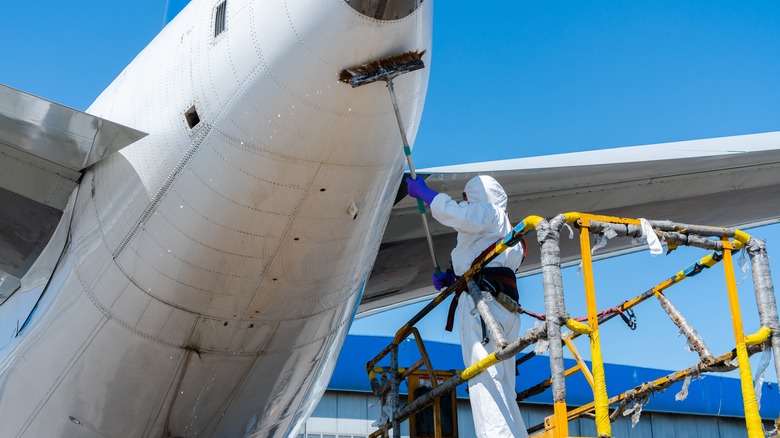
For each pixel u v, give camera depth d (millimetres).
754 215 10703
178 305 5891
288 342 6328
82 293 6305
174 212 5574
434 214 5402
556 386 3764
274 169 5195
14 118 6012
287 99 4977
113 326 6145
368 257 6148
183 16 6016
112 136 5840
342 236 5637
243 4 5199
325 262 5762
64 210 6871
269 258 5609
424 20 4824
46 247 7129
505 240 4574
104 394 6457
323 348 6684
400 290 10609
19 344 6930
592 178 9219
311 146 5102
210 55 5336
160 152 5648
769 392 24953
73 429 6801
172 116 5586
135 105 6004
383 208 5777
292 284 5820
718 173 9516
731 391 25078
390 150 5324
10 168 6641
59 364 6523
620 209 9914
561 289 3896
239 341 6141
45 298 6809
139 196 5781
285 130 5055
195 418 6641
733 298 4547
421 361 6020
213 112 5289
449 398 6156
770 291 4559
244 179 5266
